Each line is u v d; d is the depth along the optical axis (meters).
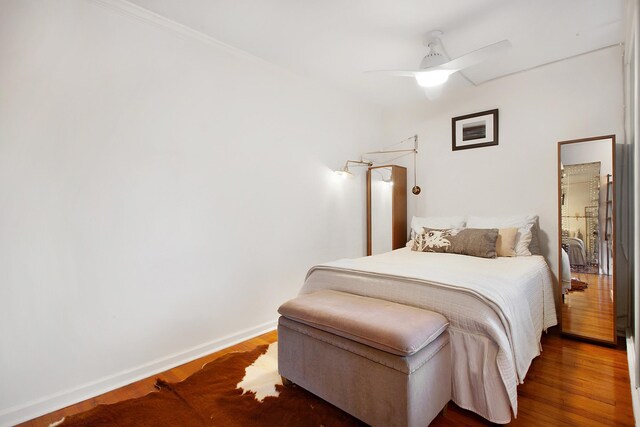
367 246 3.99
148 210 2.16
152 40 2.18
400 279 1.89
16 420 1.67
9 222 1.66
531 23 2.27
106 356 1.98
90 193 1.92
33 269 1.73
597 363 2.14
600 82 2.68
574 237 2.56
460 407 1.68
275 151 2.97
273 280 2.95
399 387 1.37
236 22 2.27
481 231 2.83
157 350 2.20
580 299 2.53
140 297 2.12
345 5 2.07
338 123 3.62
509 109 3.17
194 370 2.21
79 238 1.88
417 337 1.41
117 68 2.02
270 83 2.92
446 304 1.68
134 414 1.69
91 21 1.92
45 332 1.77
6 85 1.65
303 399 1.80
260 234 2.85
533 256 2.76
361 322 1.54
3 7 1.64
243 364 2.23
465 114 3.49
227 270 2.60
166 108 2.25
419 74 2.27
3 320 1.65
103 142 1.97
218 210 2.54
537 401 1.73
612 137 2.39
